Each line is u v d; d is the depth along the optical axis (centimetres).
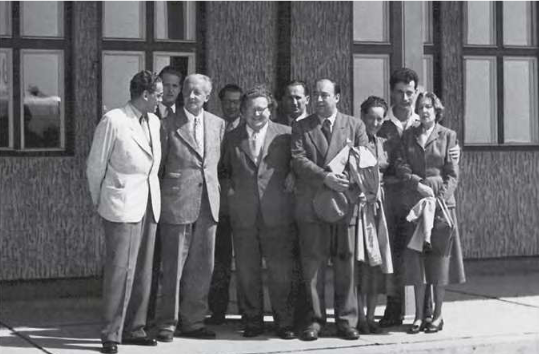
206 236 726
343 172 717
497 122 1070
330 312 838
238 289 763
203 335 730
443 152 745
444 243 738
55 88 909
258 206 727
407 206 745
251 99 727
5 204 888
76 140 909
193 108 720
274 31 972
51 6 906
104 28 925
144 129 696
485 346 718
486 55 1066
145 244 703
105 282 681
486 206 1063
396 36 817
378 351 692
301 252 729
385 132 767
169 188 715
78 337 729
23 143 902
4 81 896
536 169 1078
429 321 757
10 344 702
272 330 757
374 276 747
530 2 1078
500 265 1066
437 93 1050
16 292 891
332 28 990
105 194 683
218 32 953
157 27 942
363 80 1011
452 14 1049
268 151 731
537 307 867
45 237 901
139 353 675
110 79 927
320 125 728
